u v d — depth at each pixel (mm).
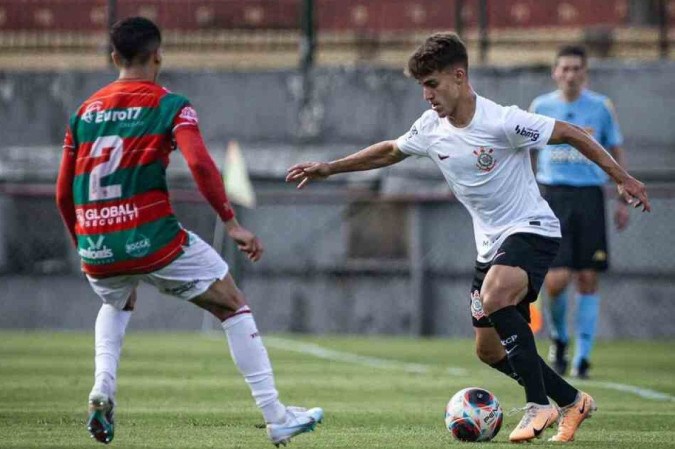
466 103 20875
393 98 58312
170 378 34938
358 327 56969
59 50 65938
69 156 18641
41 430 22609
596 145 20797
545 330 53719
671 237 54719
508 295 20531
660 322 54844
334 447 20078
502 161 20984
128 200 18094
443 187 57312
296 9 64312
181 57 65500
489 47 63500
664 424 24797
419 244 56219
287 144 59031
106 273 18391
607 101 37094
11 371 36688
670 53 61250
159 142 18141
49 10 65938
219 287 18578
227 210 18031
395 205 56875
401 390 32219
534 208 21172
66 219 19172
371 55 65500
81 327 58125
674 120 56188
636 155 56406
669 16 63500
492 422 20906
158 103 18281
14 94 60156
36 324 58312
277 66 64000
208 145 59438
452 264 56281
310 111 58875
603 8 63875
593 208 35938
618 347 50188
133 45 18719
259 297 57562
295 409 18875
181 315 57844
